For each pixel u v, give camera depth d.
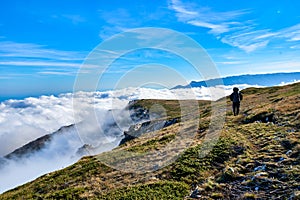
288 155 15.67
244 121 30.94
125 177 18.55
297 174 12.66
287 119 25.72
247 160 16.34
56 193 18.23
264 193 11.88
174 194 14.16
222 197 12.49
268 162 15.17
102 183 18.39
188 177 16.41
